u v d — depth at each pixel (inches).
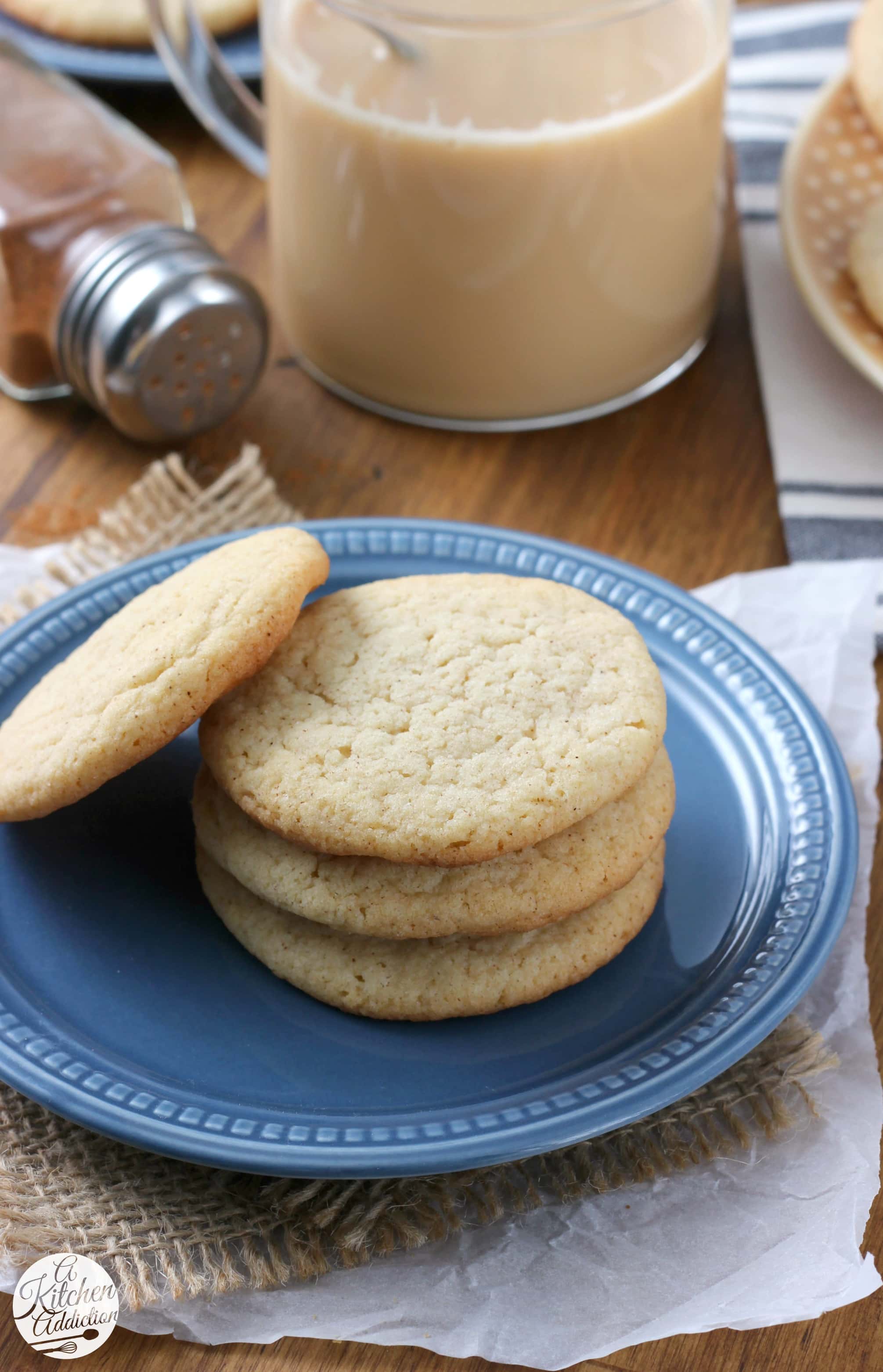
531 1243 15.1
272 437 21.0
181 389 20.1
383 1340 14.7
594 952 15.7
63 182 20.4
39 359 21.0
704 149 19.5
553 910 15.4
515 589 16.5
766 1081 15.7
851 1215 15.1
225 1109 14.8
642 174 19.1
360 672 15.8
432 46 18.5
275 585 15.6
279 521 19.7
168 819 16.7
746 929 16.0
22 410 21.4
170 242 20.0
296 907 15.4
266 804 15.2
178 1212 15.1
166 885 16.3
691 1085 14.7
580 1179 15.4
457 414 20.8
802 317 21.8
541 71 18.6
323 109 19.0
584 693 15.7
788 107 24.3
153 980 15.7
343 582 17.8
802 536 19.6
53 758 15.5
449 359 20.2
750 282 22.2
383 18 18.4
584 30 18.5
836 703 18.2
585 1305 14.8
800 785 16.5
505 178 18.8
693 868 16.4
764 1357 14.7
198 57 21.8
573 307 19.8
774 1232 15.1
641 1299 14.9
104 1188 15.2
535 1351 14.6
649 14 18.7
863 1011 16.2
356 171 19.1
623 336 20.3
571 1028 15.5
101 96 25.3
